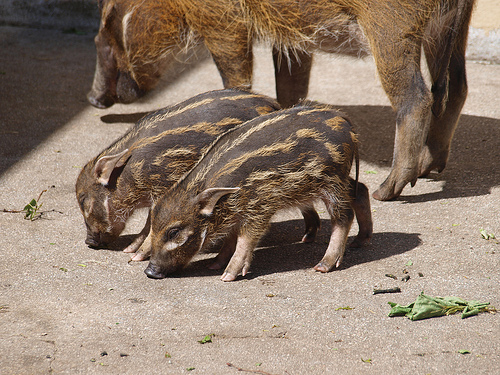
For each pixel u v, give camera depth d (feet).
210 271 25.89
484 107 47.16
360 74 56.85
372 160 38.63
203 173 24.71
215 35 33.50
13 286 23.93
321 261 25.54
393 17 29.89
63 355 19.48
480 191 33.12
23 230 29.04
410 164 31.35
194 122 27.09
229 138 25.11
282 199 24.94
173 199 24.56
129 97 39.11
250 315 21.97
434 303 21.88
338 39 32.42
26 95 50.21
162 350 19.88
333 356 19.54
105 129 43.68
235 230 25.75
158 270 24.82
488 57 59.00
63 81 54.13
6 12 70.69
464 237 28.12
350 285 24.11
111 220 27.35
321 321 21.54
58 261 26.25
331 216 25.72
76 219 30.60
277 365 19.11
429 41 31.50
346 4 30.53
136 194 26.89
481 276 24.59
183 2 33.22
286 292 23.65
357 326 21.21
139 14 34.71
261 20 32.42
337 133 25.17
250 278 25.02
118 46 37.88
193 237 24.64
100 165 26.45
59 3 70.23
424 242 27.86
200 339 20.48
